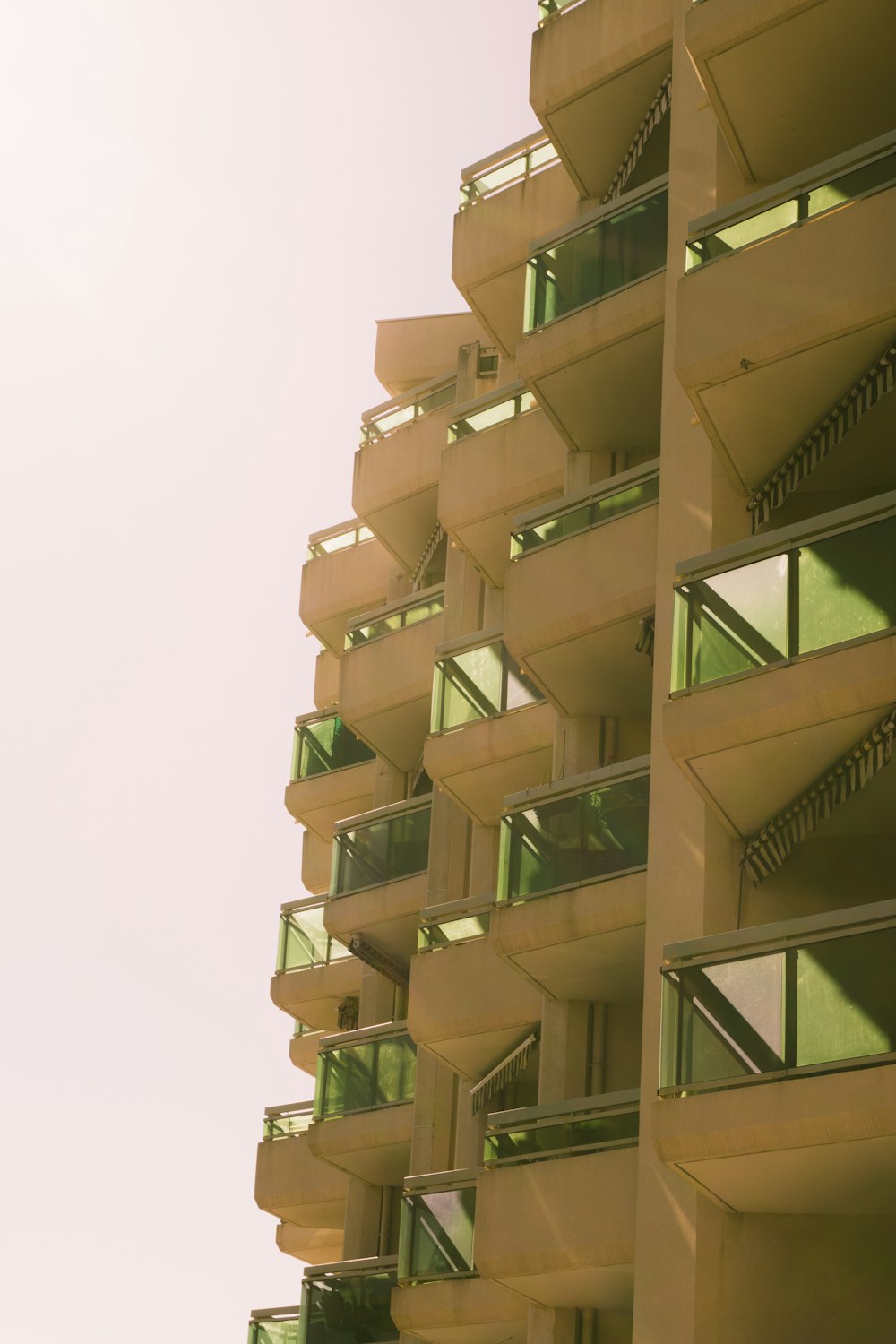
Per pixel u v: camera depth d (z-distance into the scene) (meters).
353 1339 25.75
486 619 29.36
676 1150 15.76
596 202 27.80
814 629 17.02
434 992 25.22
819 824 18.31
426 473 32.62
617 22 25.67
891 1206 16.72
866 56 19.91
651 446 25.84
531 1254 19.33
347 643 32.62
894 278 17.62
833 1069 14.91
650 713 24.70
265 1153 32.88
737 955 15.86
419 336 37.66
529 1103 26.38
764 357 18.39
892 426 18.86
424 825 29.39
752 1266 17.02
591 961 21.86
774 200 18.78
